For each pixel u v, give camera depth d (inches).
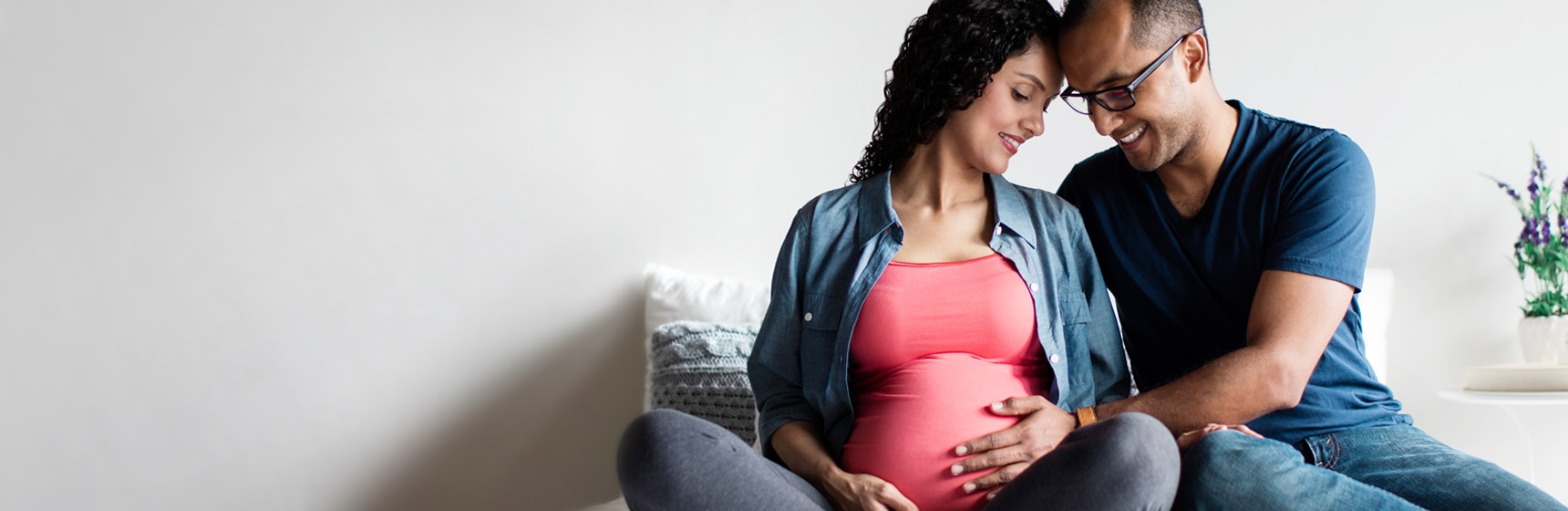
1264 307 59.1
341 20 103.0
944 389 54.0
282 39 102.7
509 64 103.3
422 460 99.8
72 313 99.7
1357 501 47.1
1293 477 47.7
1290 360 55.9
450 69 103.0
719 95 103.3
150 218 100.7
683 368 88.0
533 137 102.7
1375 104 96.0
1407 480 57.1
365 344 100.3
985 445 51.7
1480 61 95.3
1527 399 78.7
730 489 45.5
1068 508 42.7
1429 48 95.9
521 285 101.7
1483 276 93.8
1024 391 56.0
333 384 100.0
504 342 101.3
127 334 99.7
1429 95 95.6
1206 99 63.5
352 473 99.4
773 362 60.7
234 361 99.7
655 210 102.5
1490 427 92.8
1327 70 96.6
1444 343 93.9
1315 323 57.6
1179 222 65.2
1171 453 43.1
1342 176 61.1
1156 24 60.0
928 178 61.1
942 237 59.6
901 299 56.7
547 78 103.3
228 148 101.6
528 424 100.8
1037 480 43.6
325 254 101.0
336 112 102.2
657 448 45.6
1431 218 94.9
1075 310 60.2
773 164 102.3
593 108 103.3
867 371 57.8
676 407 86.9
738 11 103.9
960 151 59.6
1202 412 54.9
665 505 45.8
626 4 104.3
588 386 101.2
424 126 102.3
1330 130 63.7
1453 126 95.1
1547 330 87.2
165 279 100.2
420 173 102.0
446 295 101.3
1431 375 93.9
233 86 102.1
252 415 99.4
